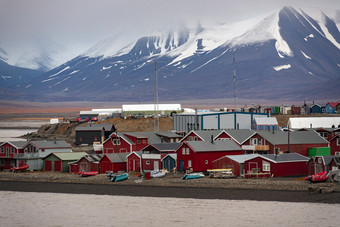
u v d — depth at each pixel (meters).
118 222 101.12
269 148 154.38
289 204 109.00
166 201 115.81
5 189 136.00
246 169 139.62
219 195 119.19
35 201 120.50
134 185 135.12
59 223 101.94
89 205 115.12
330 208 105.12
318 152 155.50
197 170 146.38
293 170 138.88
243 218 99.75
